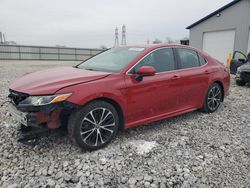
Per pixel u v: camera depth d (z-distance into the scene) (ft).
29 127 10.72
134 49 13.52
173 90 13.57
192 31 65.26
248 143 12.00
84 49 102.27
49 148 10.91
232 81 33.22
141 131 13.23
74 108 9.94
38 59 94.43
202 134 13.00
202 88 15.62
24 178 8.73
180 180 8.84
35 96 9.43
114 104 11.26
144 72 11.37
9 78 32.55
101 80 10.70
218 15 56.95
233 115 16.55
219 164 9.95
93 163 9.77
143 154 10.61
